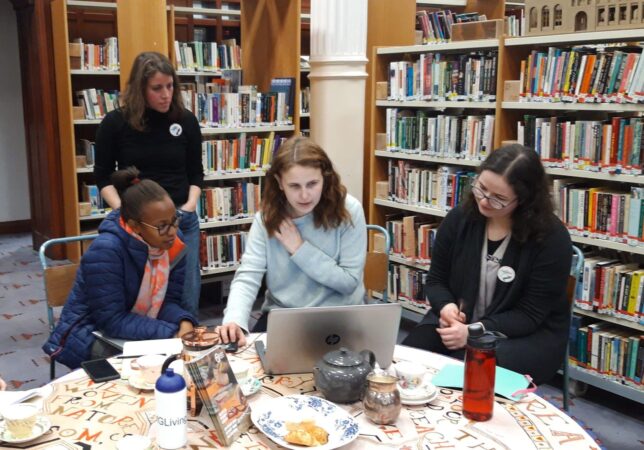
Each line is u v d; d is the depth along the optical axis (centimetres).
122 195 207
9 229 664
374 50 388
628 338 283
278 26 440
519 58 317
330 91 386
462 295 220
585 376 298
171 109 300
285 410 141
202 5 604
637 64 261
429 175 365
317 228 208
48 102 515
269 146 443
